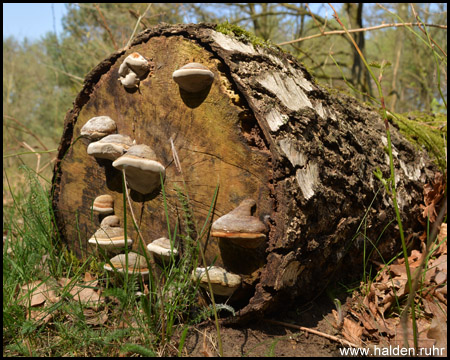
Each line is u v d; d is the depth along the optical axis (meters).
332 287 2.13
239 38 1.99
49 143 7.65
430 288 2.02
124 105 2.26
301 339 1.75
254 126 1.86
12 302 2.00
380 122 2.65
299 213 1.71
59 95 6.55
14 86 7.86
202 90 1.92
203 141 1.94
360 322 1.88
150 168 1.97
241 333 1.77
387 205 2.24
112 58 2.29
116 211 2.35
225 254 1.86
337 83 7.94
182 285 1.80
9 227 2.69
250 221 1.69
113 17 6.28
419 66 8.41
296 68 2.18
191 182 1.99
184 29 1.97
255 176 1.79
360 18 6.95
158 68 2.09
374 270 2.34
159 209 2.13
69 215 2.61
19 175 4.71
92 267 2.43
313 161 1.82
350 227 2.03
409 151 2.64
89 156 2.44
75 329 1.82
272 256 1.71
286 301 1.85
